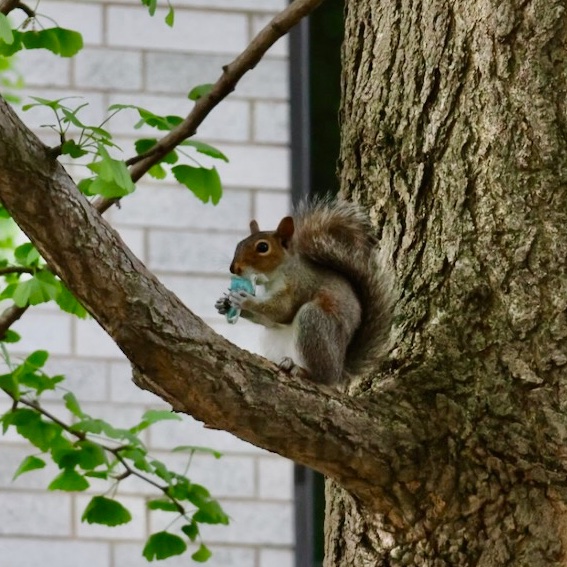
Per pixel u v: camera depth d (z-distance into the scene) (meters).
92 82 15.38
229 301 9.13
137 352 7.33
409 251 9.05
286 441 7.74
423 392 8.32
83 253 7.20
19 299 9.40
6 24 8.06
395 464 8.03
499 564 8.06
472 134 8.88
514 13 8.82
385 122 9.42
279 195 15.52
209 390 7.46
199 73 15.58
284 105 15.64
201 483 14.81
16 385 10.12
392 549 8.33
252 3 15.78
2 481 14.55
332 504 8.95
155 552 10.24
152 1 9.22
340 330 8.80
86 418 10.29
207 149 9.45
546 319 8.39
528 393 8.28
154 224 15.24
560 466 8.13
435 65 9.16
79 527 14.60
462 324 8.57
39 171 7.10
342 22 15.82
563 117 8.66
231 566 14.72
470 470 8.16
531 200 8.59
